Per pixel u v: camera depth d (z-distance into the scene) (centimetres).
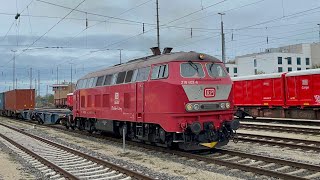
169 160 1295
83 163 1273
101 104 1927
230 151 1356
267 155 1325
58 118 3086
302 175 992
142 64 1566
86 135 2280
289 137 1866
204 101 1360
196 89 1349
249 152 1404
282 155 1323
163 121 1362
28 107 4806
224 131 1400
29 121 4388
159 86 1388
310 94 2566
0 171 1182
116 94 1745
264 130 2234
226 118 1406
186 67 1367
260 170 1010
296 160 1219
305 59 9475
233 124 1375
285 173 982
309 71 2573
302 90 2630
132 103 1588
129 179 1002
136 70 1595
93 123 2153
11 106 5025
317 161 1197
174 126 1321
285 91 2777
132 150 1568
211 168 1123
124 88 1664
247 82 3119
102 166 1194
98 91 1969
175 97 1325
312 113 2588
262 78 2967
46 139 2048
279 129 2127
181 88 1324
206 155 1357
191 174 1055
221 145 1388
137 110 1547
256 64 9338
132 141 1795
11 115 5316
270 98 2900
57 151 1605
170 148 1483
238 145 1599
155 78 1434
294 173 1012
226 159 1271
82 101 2228
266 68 9144
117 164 1230
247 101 3119
